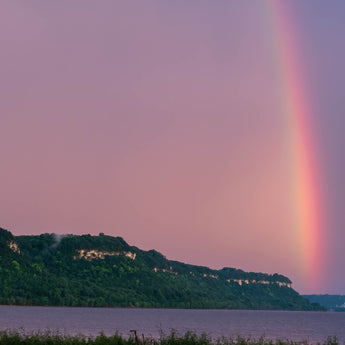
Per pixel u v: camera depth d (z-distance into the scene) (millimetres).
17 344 70062
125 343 70875
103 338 72688
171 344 71000
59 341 71188
